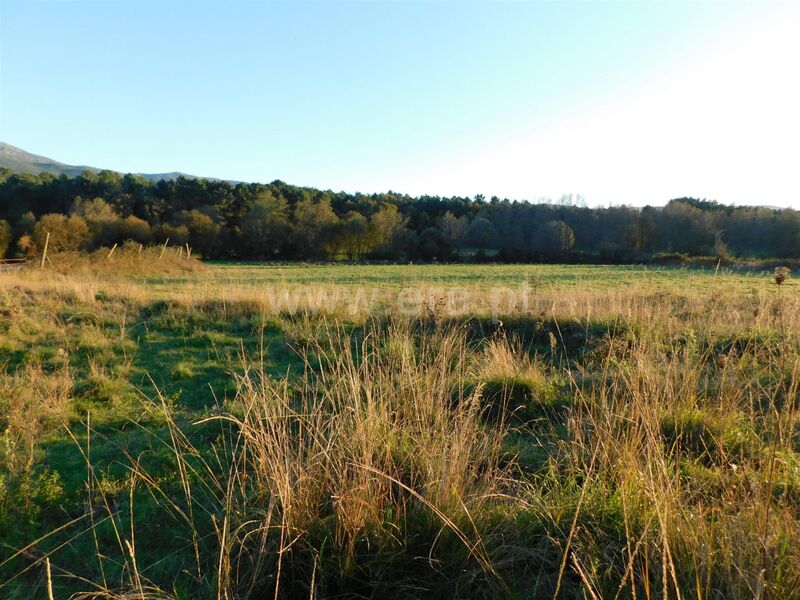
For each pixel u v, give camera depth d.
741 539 2.16
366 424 3.00
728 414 3.64
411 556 2.36
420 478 2.86
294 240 52.72
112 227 42.59
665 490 2.47
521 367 5.12
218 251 51.56
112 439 4.00
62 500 3.02
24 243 26.20
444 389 3.93
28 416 4.11
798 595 1.92
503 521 2.57
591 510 2.58
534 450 3.66
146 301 10.38
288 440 3.08
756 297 8.51
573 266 39.22
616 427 3.38
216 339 7.62
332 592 2.26
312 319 8.61
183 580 2.39
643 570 2.15
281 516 2.46
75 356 6.55
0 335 7.14
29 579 2.40
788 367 4.17
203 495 3.09
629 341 6.30
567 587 2.24
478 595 2.22
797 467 2.84
